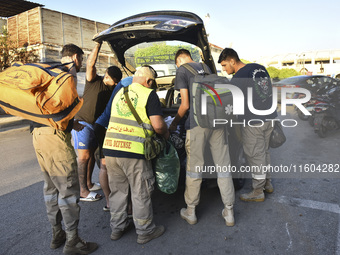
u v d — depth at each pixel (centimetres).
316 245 229
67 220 229
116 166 238
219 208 304
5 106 198
